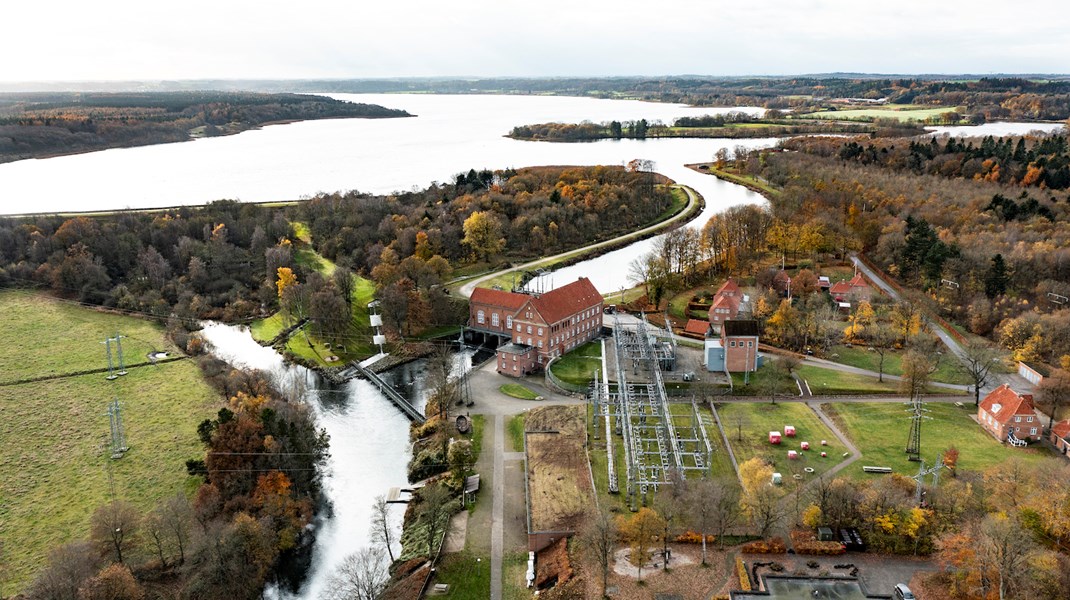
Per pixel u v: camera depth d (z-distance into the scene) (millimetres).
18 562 107812
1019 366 159375
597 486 121000
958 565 91938
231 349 193250
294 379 164375
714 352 163875
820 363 170250
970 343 162000
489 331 198625
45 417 149500
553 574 101375
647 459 128750
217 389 161375
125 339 192000
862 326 182375
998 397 135000
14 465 132500
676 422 142125
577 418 146375
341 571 102375
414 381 174625
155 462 133500
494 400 156375
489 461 131500
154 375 170375
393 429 152000
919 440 130125
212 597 98375
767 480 108938
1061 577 86000
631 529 99188
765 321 189125
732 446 132000
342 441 146750
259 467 119750
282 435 124750
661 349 171750
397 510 123438
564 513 114188
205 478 124438
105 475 129500
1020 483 101812
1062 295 184875
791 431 134750
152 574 104625
